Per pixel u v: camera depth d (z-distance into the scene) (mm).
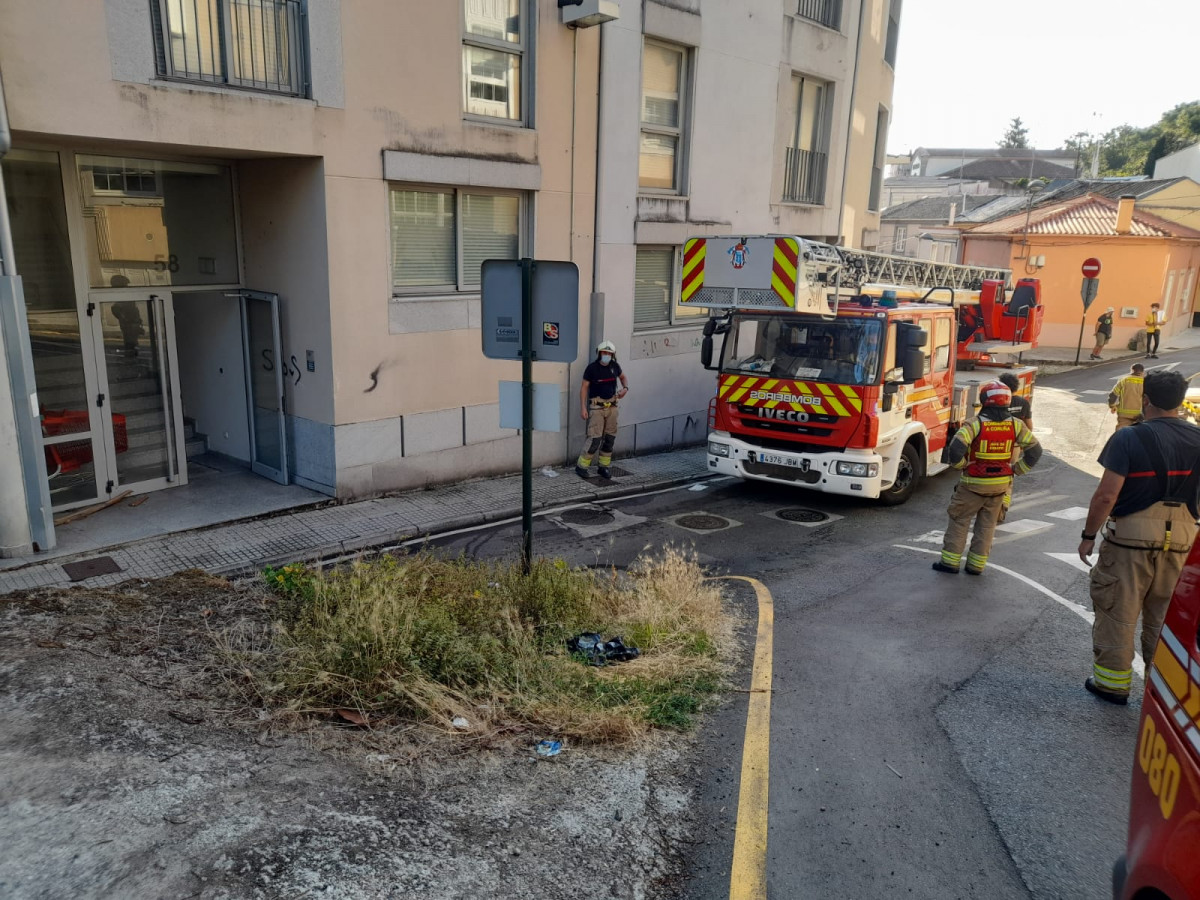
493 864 3268
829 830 3834
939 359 11086
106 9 7070
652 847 3574
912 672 5660
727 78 13352
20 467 7531
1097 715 5109
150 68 7406
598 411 11133
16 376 7312
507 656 5172
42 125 6887
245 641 5047
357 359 9461
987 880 3537
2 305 7141
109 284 8922
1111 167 75562
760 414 10125
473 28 9977
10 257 7090
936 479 12094
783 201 15281
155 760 3607
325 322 9195
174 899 2781
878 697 5254
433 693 4434
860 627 6480
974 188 61188
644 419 13227
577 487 10953
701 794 4043
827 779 4270
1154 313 26172
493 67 10312
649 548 8664
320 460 9711
